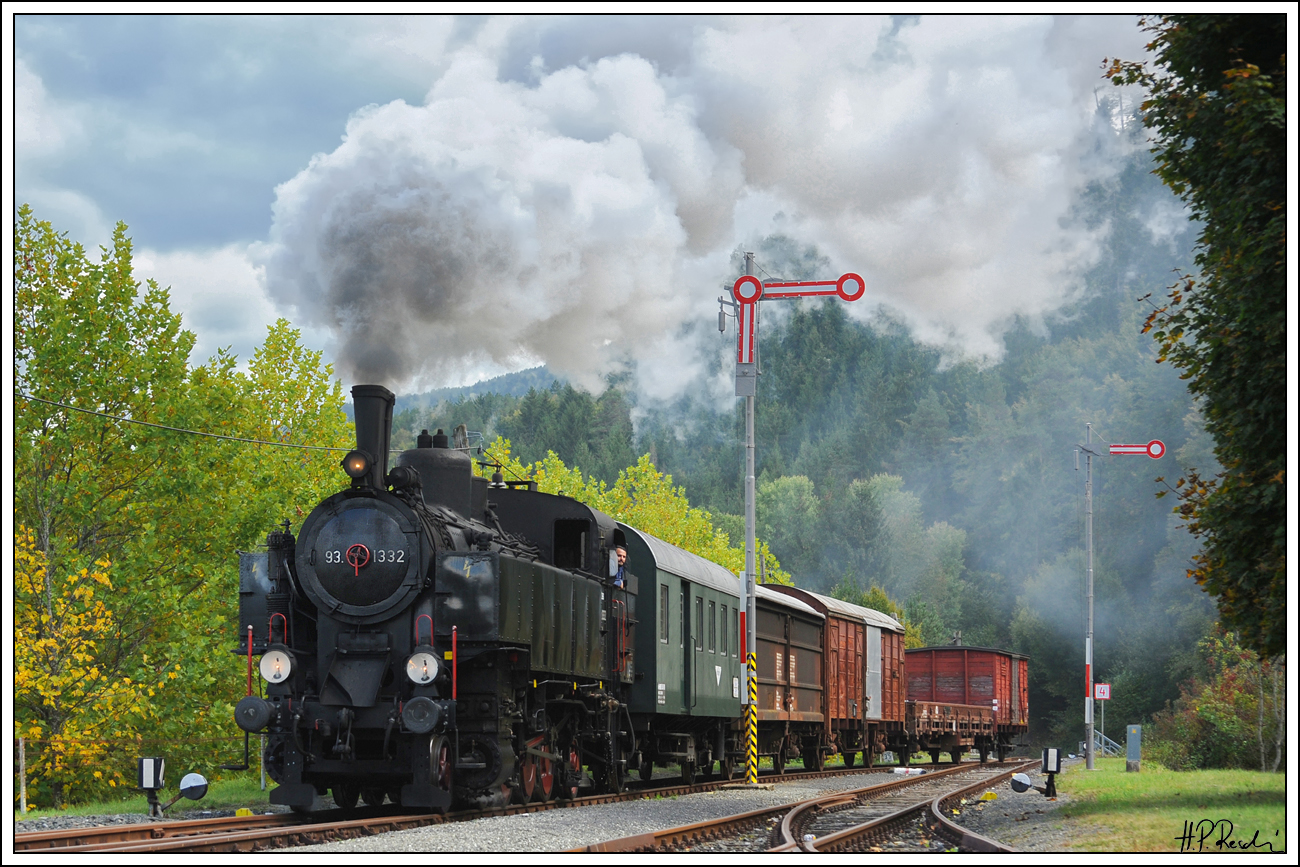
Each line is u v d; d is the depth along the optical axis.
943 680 47.31
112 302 21.30
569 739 16.88
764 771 30.38
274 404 25.41
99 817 13.68
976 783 22.91
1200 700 34.88
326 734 13.59
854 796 19.84
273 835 11.17
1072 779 24.67
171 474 21.38
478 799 14.08
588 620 17.33
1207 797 16.47
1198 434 65.50
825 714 30.53
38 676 19.05
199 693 21.27
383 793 15.70
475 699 14.14
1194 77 14.30
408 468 14.34
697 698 21.75
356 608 13.97
